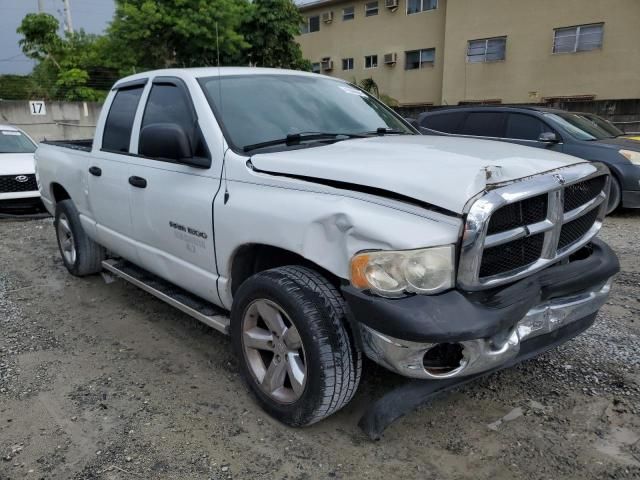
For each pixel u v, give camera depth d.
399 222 2.26
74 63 23.27
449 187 2.27
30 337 4.02
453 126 9.53
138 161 3.80
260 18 22.56
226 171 3.05
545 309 2.59
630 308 4.34
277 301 2.66
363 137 3.45
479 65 22.69
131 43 21.06
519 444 2.69
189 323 4.24
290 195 2.68
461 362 2.37
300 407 2.67
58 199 5.57
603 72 19.53
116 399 3.15
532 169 2.49
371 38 26.97
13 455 2.66
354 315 2.36
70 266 5.32
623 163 7.81
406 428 2.84
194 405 3.08
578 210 2.71
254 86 3.60
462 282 2.25
